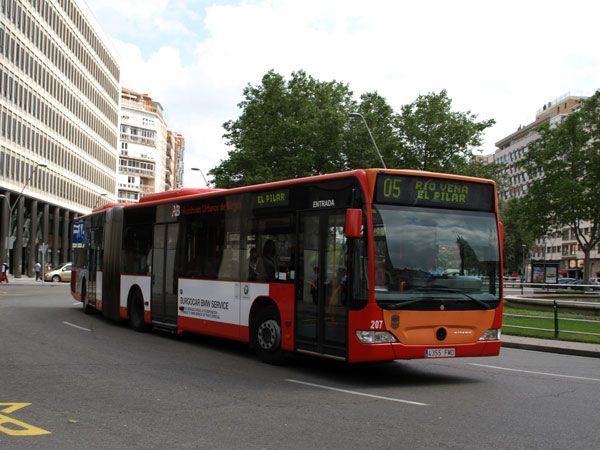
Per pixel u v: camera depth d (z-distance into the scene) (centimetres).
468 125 5272
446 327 1073
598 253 11294
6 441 656
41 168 7350
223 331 1393
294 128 4997
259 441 675
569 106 13488
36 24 7081
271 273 1252
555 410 865
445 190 1112
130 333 1733
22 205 6781
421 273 1067
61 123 8006
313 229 1152
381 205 1059
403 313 1041
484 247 1130
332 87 5556
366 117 5147
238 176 5269
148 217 1769
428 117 5272
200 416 785
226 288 1389
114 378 1032
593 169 5109
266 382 1047
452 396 961
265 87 5372
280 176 4947
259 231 1297
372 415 813
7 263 6488
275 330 1232
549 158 5359
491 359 1450
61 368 1115
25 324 1855
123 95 16675
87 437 677
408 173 1082
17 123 6631
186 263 1555
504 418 809
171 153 19288
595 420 805
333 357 1081
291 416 797
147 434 693
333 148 5019
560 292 4062
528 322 2200
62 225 8750
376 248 1042
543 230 5478
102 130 9969
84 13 8838
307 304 1151
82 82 8844
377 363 1330
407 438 698
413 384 1070
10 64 6400
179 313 1570
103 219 2088
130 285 1828
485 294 1116
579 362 1444
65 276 6288
